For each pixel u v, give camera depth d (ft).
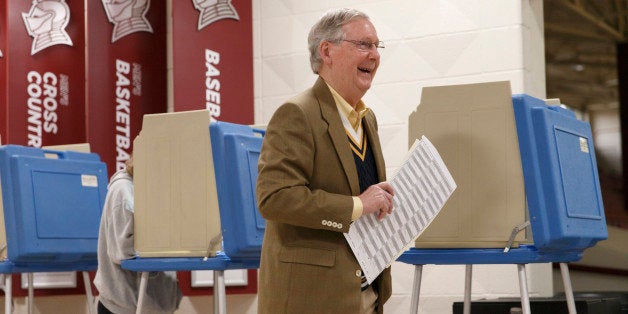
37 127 32.45
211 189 19.61
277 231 13.02
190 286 30.81
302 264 12.63
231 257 18.65
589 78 40.75
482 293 26.89
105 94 32.45
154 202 20.31
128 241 21.12
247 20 31.50
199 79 31.04
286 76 30.83
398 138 28.76
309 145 12.73
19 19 32.37
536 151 15.08
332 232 12.82
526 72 27.14
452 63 28.04
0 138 32.73
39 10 32.89
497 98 16.33
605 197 38.45
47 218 23.36
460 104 16.62
